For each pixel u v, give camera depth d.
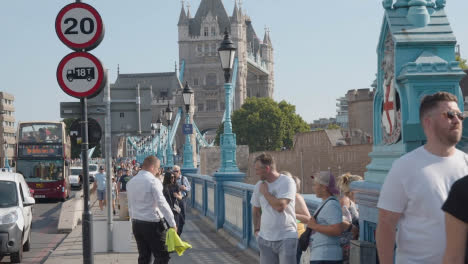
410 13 4.94
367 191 5.14
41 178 36.31
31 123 36.84
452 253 2.73
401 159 3.55
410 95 4.73
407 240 3.49
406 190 3.48
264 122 137.88
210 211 18.38
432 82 4.72
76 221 20.45
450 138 3.45
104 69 8.36
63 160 36.75
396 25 4.93
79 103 9.62
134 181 8.52
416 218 3.47
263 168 6.58
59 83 8.32
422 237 3.44
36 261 13.04
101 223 12.75
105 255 12.27
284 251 6.55
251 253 11.41
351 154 57.03
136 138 122.38
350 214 6.58
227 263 10.87
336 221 5.67
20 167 36.31
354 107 79.06
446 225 2.77
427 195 3.42
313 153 67.56
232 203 14.02
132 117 12.39
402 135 4.75
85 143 8.69
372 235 5.22
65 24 8.40
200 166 51.84
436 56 4.83
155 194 8.39
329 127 161.62
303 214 6.77
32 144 36.53
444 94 3.47
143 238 8.57
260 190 6.62
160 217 8.54
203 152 51.53
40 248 15.34
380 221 3.58
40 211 28.62
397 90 4.85
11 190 13.20
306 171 70.00
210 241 13.89
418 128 4.71
